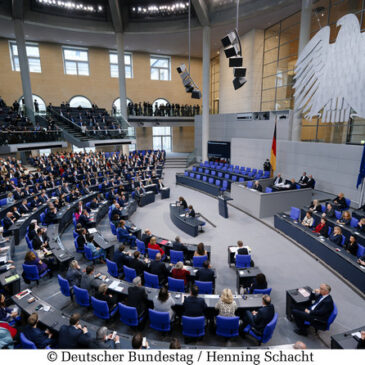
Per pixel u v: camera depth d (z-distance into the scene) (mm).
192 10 20328
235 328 4785
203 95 21672
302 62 15648
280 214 10586
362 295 6504
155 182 17438
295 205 12516
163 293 5039
